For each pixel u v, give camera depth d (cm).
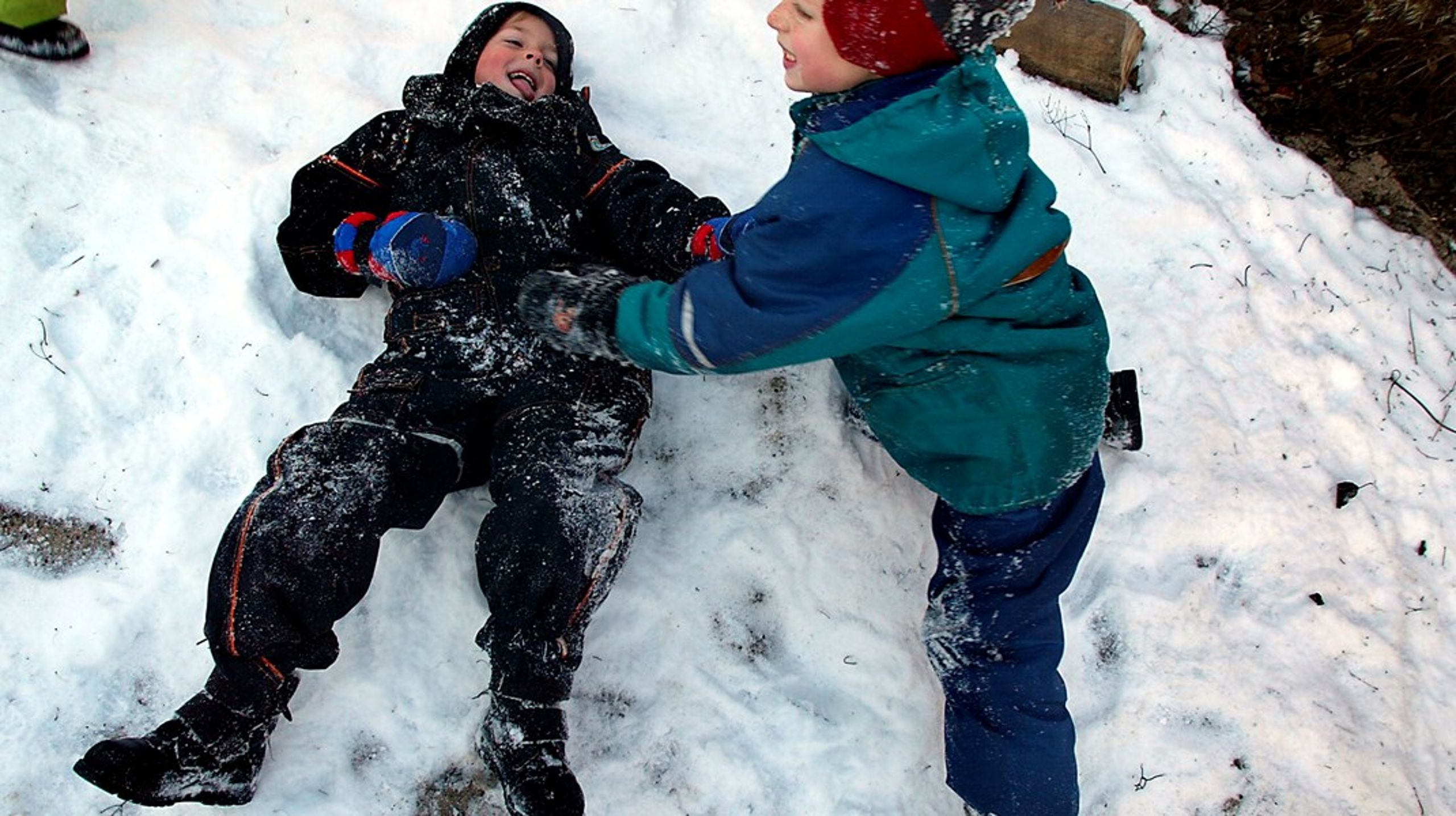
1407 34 359
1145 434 282
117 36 290
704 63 319
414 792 231
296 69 296
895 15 166
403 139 263
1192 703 257
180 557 237
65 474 241
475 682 239
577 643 220
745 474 268
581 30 317
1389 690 263
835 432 273
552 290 197
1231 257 309
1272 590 271
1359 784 253
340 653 236
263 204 269
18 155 263
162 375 251
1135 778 250
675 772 239
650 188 266
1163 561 271
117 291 257
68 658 227
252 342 255
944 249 175
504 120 253
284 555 203
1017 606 225
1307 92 364
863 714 249
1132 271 303
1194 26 361
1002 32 172
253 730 212
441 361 237
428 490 228
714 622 253
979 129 172
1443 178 355
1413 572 279
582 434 230
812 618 257
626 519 223
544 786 209
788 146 310
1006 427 209
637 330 191
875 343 185
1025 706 219
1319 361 302
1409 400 303
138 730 226
